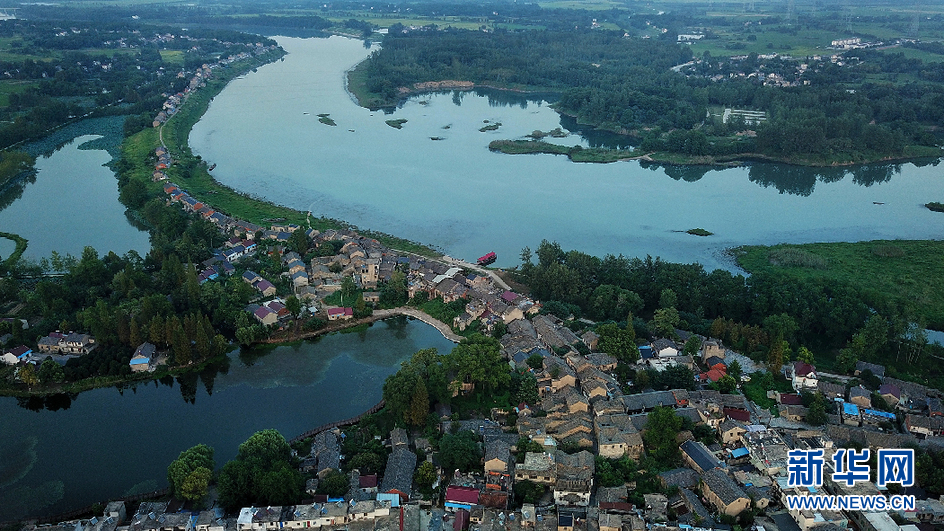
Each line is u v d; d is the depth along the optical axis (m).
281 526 164.50
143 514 169.00
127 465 194.00
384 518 164.38
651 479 180.50
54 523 170.50
